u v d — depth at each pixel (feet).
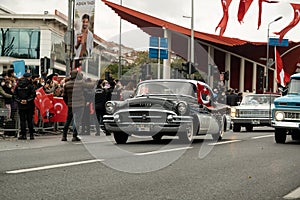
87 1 71.31
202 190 23.25
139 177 26.73
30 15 218.18
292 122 50.14
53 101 59.62
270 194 22.68
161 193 22.33
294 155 38.99
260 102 78.48
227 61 186.39
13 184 23.89
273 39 155.74
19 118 52.90
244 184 25.12
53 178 25.85
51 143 47.85
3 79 54.19
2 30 221.05
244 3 51.42
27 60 219.61
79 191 22.45
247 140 54.19
